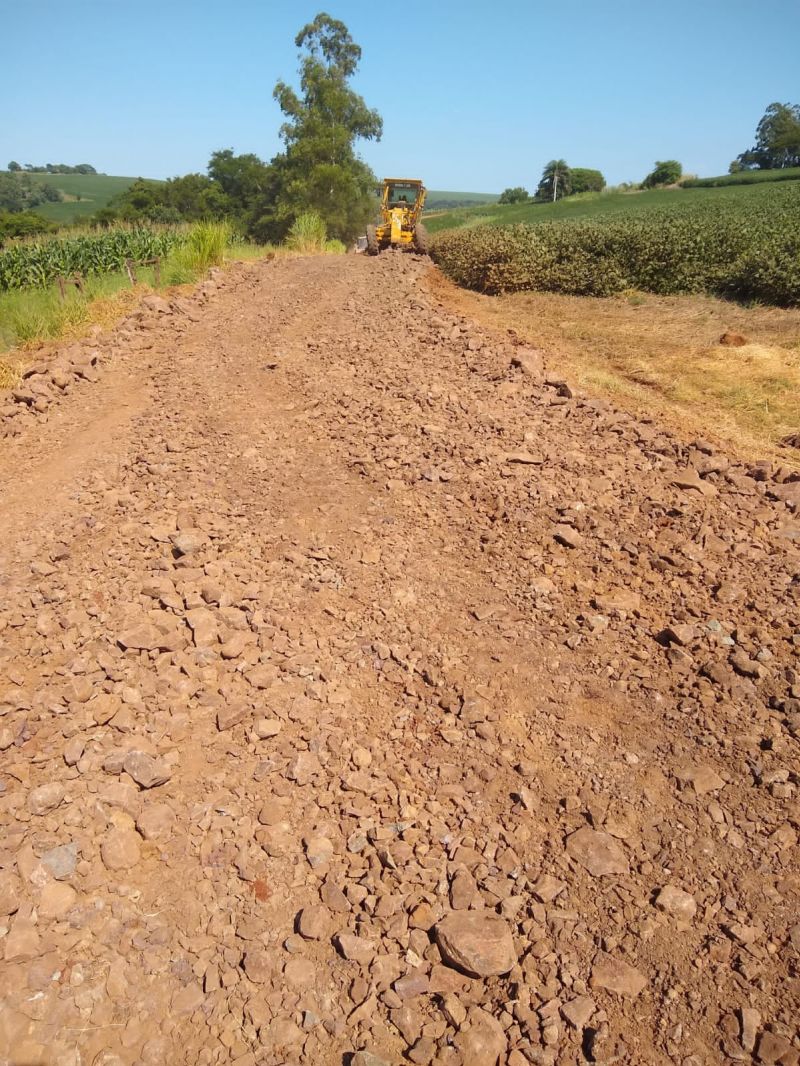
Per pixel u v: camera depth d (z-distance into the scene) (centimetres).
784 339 1041
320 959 237
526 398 749
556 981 229
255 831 280
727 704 345
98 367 905
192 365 906
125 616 398
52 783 288
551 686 362
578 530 506
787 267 1240
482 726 333
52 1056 205
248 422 708
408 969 234
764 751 318
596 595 435
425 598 433
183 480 587
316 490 567
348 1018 220
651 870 266
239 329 1078
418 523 517
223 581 435
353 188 4125
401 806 291
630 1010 221
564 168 9231
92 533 503
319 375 831
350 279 1516
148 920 245
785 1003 221
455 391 762
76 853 261
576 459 604
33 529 512
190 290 1363
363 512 532
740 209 2770
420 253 2084
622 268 1484
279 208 4288
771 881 260
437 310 1198
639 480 575
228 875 262
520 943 242
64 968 227
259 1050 211
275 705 342
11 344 1015
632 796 298
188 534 466
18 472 628
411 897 256
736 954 236
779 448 686
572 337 1111
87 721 323
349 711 343
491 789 303
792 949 237
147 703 338
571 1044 212
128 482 590
